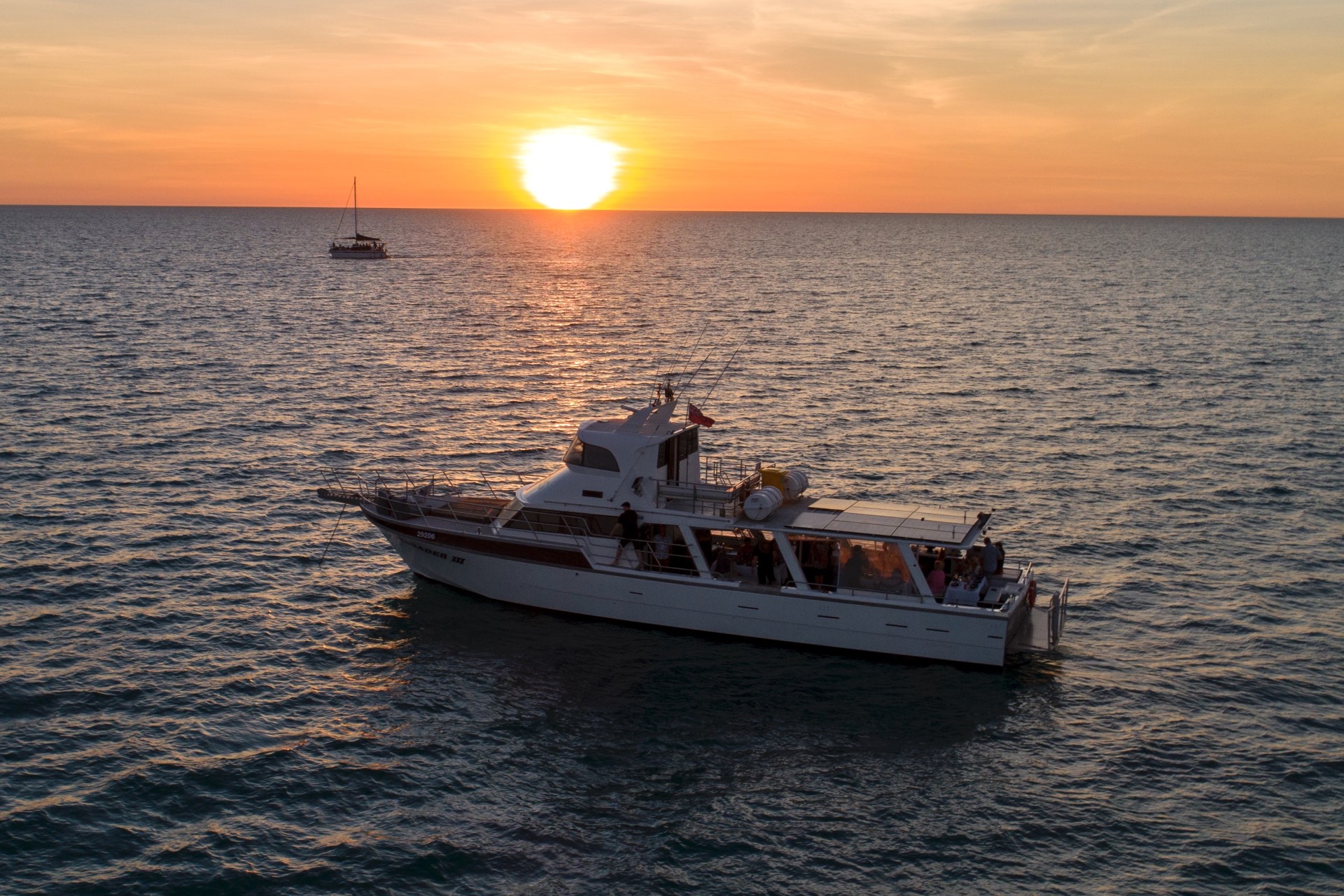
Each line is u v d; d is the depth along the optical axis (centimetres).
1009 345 8788
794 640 2833
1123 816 2102
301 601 3170
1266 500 4294
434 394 6462
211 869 1895
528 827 2053
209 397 6141
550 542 3012
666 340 9125
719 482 3136
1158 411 6019
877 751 2359
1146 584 3366
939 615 2709
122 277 14825
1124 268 19438
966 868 1939
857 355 8200
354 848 1969
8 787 2128
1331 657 2839
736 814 2108
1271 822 2078
